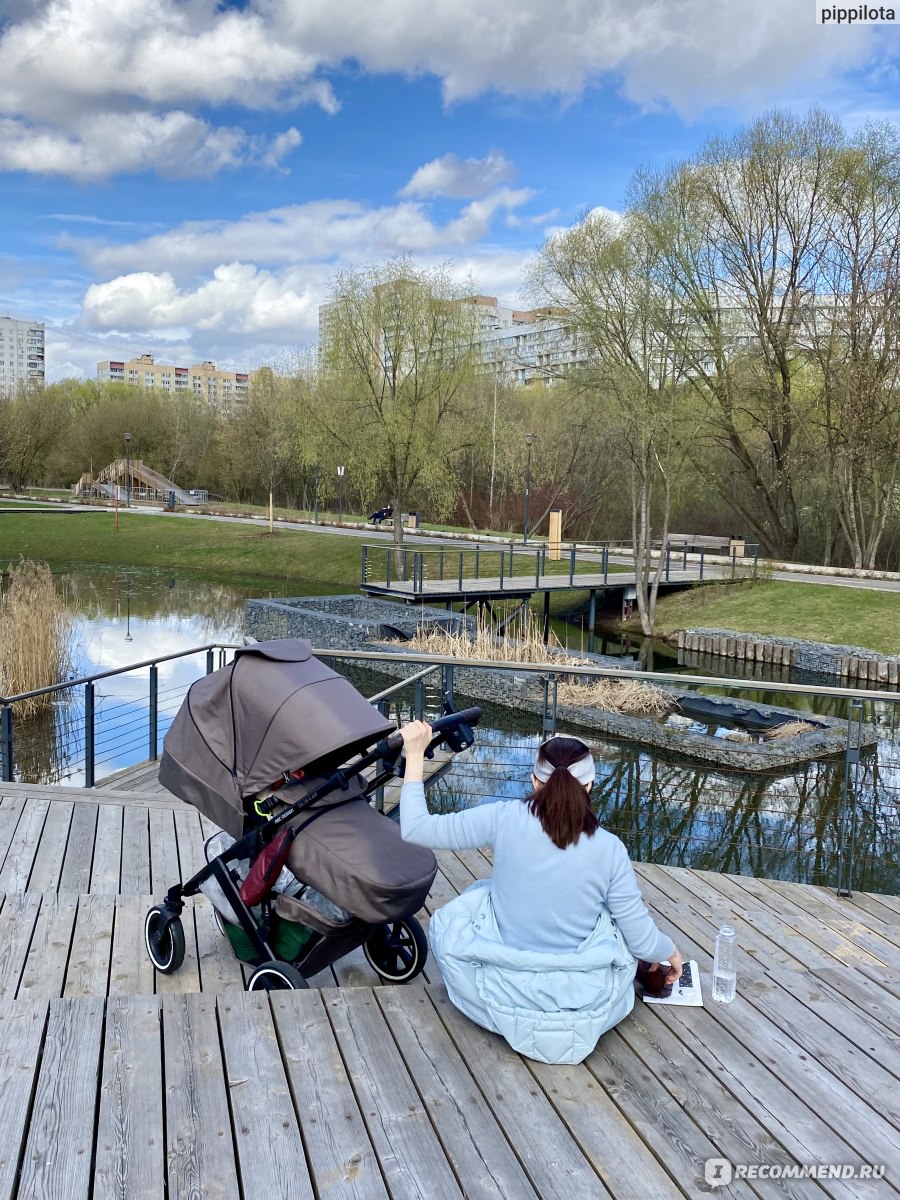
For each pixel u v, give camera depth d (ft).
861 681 69.41
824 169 107.04
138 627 82.12
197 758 12.55
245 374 564.71
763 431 124.06
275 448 202.59
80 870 17.30
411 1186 7.95
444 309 108.99
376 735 12.17
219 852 12.97
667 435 87.30
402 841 11.91
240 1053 9.83
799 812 36.55
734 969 11.63
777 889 17.76
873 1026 11.10
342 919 11.69
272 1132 8.57
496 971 10.03
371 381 109.70
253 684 12.30
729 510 149.48
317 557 132.46
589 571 99.50
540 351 103.65
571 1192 7.96
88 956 13.30
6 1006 10.55
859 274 107.04
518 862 10.00
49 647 49.83
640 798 38.14
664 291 86.02
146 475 232.32
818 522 136.15
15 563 137.39
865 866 31.76
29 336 606.96
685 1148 8.59
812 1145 8.71
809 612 83.10
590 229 85.87
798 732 45.16
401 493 112.16
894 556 135.64
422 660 21.11
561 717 48.62
